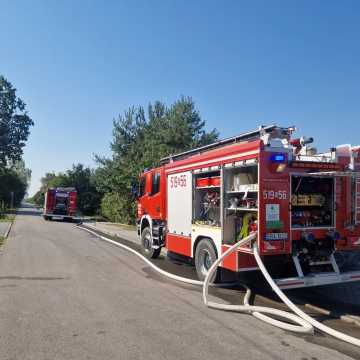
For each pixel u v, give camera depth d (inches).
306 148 308.0
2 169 2549.2
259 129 303.4
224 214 326.6
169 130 1148.5
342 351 201.8
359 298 300.5
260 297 316.8
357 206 313.1
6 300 291.4
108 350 197.2
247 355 194.2
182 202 401.1
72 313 259.8
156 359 187.2
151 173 498.6
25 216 1873.8
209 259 350.9
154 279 381.1
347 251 315.3
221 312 270.1
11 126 2370.8
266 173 285.4
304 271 299.1
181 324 241.1
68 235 869.8
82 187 2234.3
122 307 276.7
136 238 795.4
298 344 210.2
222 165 329.4
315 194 308.8
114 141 1444.4
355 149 312.8
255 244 287.0
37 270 418.3
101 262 479.8
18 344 204.2
